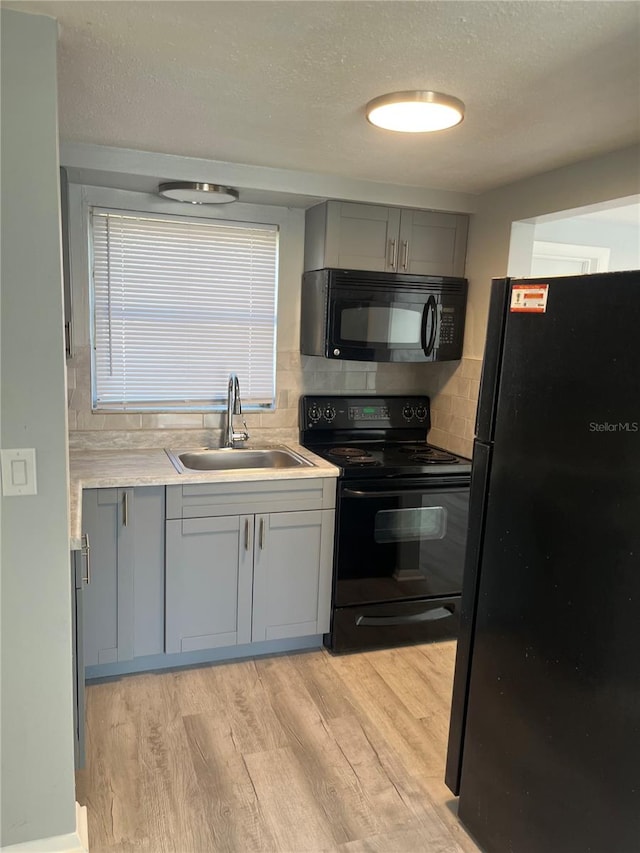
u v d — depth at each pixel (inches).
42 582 61.7
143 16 54.2
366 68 64.2
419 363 141.9
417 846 71.9
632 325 51.2
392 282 118.8
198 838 71.7
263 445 129.0
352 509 110.5
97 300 115.4
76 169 96.4
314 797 78.7
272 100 73.8
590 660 55.5
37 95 55.3
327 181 109.7
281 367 129.9
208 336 124.1
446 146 89.5
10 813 64.3
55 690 63.6
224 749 86.7
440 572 119.0
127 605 100.7
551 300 58.9
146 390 121.3
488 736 69.3
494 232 116.2
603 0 49.7
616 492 52.7
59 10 53.4
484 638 69.5
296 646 115.3
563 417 57.8
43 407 59.4
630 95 69.1
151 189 111.9
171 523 100.6
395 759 86.4
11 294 57.1
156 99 74.3
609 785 54.1
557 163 97.2
